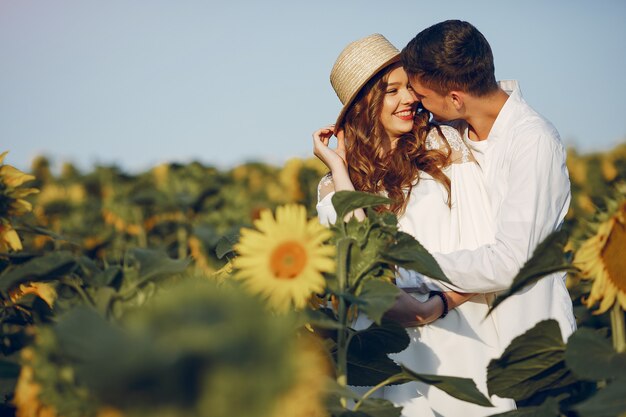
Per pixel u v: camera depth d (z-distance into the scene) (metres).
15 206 2.36
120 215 7.02
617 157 8.08
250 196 8.57
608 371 1.84
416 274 3.02
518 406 3.01
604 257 2.28
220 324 1.42
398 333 2.23
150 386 1.38
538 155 3.00
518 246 2.90
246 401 1.38
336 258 2.07
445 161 3.24
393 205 3.18
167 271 1.88
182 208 7.00
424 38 3.17
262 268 1.90
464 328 3.06
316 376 1.48
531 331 2.00
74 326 1.48
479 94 3.15
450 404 3.02
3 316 2.42
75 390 1.62
